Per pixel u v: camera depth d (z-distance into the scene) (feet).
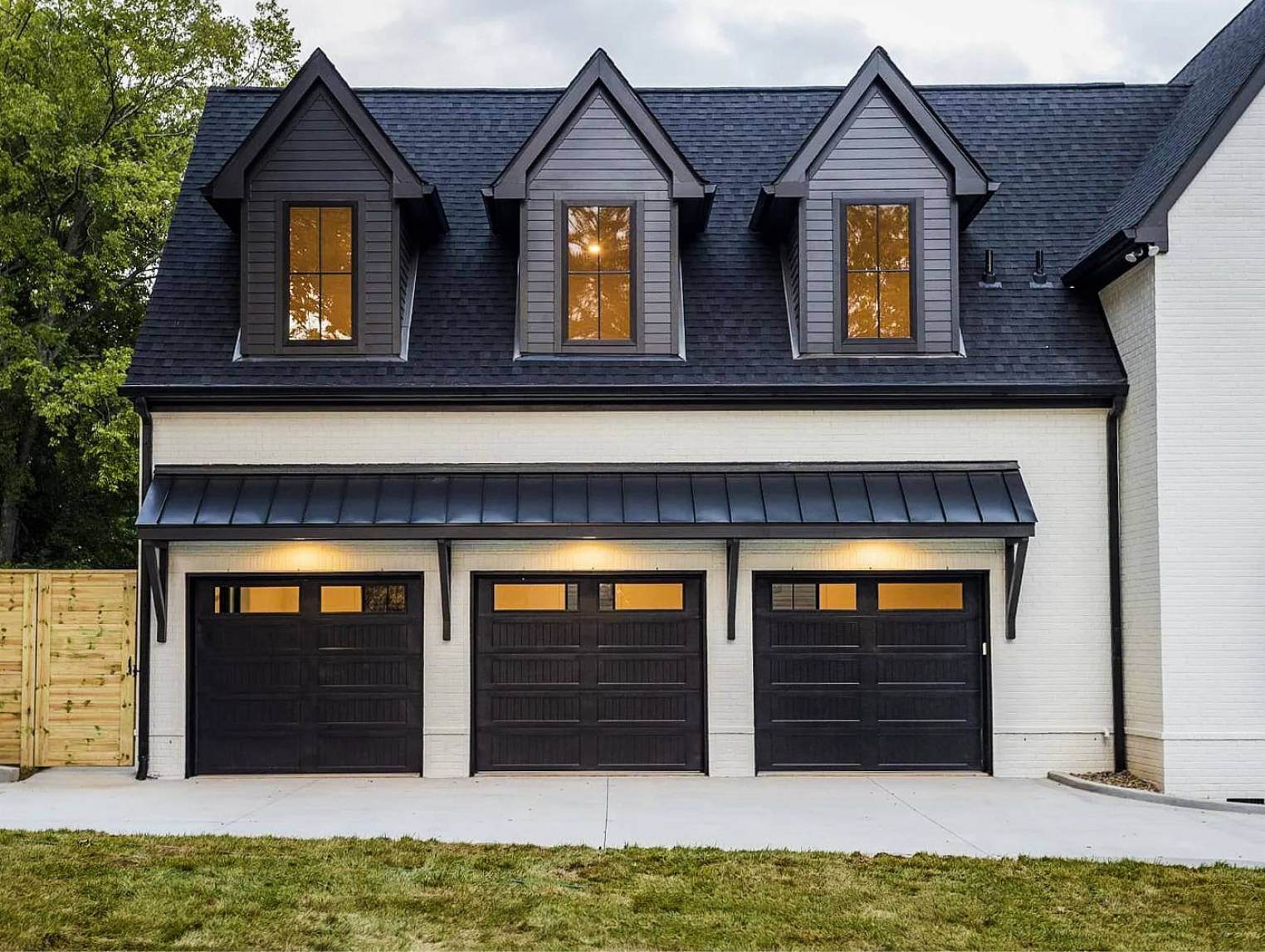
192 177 45.37
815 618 39.73
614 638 39.68
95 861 25.43
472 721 39.14
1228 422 36.76
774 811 32.42
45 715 39.52
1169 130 45.78
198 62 75.87
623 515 37.60
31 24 67.46
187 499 37.93
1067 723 38.99
